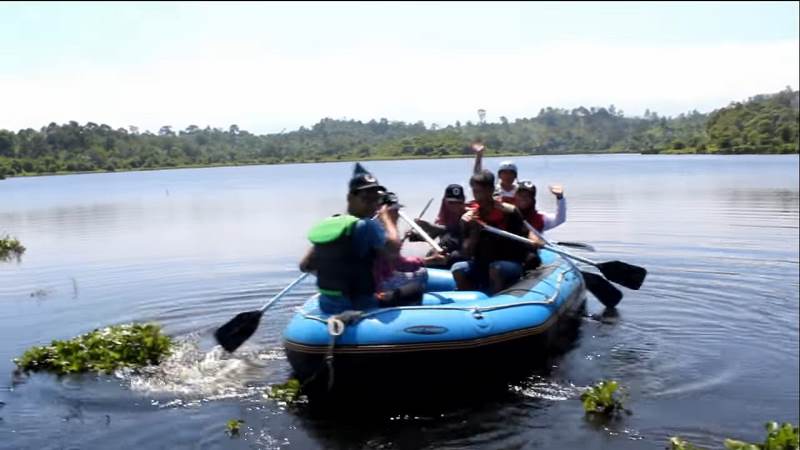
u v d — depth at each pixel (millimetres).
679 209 19125
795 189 25703
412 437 4934
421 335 5559
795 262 10688
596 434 4957
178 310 8273
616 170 47719
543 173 44969
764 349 6676
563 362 6359
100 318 7992
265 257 12188
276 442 4859
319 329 5594
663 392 5684
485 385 5844
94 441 4867
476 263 7047
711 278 9617
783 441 4559
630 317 7758
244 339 6141
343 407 5434
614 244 12672
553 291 6863
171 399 5574
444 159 94125
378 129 107500
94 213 19859
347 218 5746
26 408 5406
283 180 47844
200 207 23734
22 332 7469
